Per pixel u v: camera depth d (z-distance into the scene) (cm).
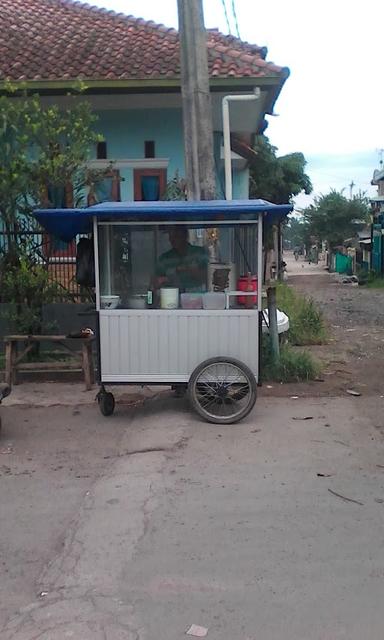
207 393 639
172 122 1203
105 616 329
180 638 311
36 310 871
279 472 512
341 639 308
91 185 919
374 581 355
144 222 643
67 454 573
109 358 652
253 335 639
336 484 488
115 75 1092
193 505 454
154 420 651
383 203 2995
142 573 368
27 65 1148
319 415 664
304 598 341
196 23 801
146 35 1262
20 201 868
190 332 643
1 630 318
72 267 904
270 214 635
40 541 411
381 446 571
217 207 617
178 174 1172
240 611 331
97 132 1209
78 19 1372
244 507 450
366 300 2019
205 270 651
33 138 860
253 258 640
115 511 448
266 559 380
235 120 1305
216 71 1102
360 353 1020
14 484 507
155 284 655
